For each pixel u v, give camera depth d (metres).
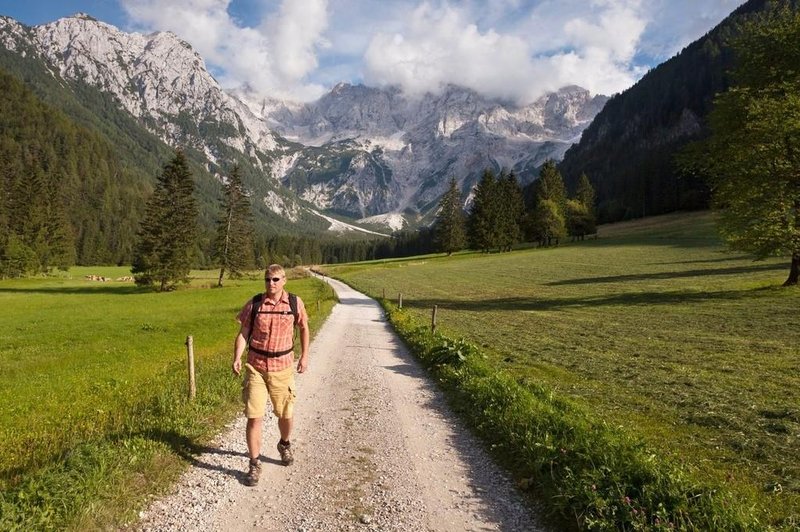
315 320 26.44
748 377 12.65
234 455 6.97
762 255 28.84
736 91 28.36
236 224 70.88
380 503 5.61
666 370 13.73
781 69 28.52
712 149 30.05
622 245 85.25
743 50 30.02
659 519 4.84
